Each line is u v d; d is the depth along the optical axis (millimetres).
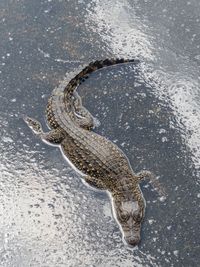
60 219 1877
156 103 2139
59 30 2404
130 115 2105
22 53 2330
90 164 1931
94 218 1868
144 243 1796
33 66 2283
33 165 2012
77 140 1977
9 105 2168
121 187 1869
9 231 1856
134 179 1900
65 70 2258
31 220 1879
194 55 2287
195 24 2393
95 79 2219
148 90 2176
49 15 2465
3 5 2521
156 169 1957
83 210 1892
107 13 2457
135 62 2264
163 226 1828
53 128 2062
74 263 1780
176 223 1832
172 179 1932
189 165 1964
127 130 2066
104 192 1921
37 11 2484
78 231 1847
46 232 1850
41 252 1808
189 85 2186
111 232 1829
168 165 1967
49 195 1937
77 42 2355
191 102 2135
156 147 2016
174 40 2342
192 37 2348
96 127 2078
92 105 2137
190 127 2064
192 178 1933
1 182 1979
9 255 1804
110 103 2141
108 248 1802
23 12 2484
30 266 1778
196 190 1903
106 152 1936
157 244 1794
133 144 2025
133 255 1780
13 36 2395
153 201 1882
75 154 1971
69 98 2143
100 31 2393
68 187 1948
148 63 2262
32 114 2133
